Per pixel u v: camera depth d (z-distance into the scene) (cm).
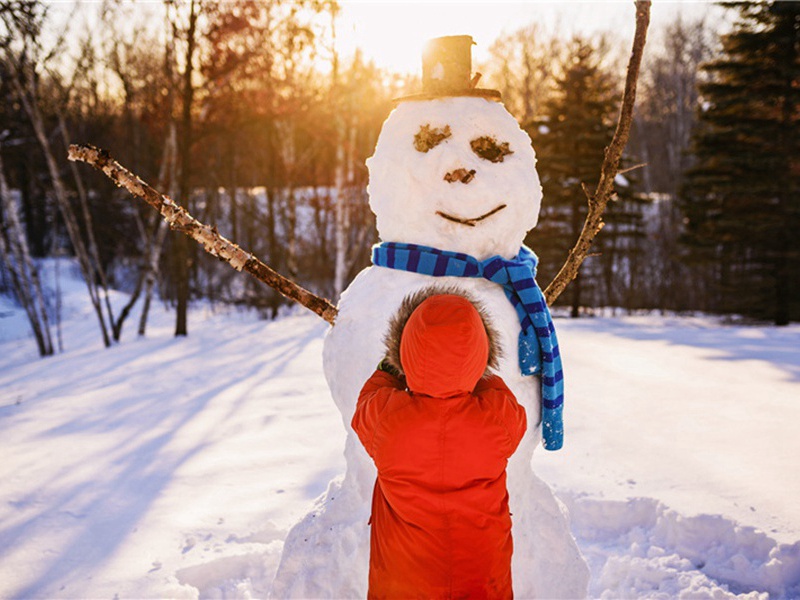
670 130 2848
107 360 1002
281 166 1978
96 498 373
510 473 232
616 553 307
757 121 1633
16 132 1866
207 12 1234
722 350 892
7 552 305
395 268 231
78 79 1323
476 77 241
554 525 244
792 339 1027
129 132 1889
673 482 355
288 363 859
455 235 225
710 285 2012
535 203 235
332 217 2283
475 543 171
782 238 1578
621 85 3108
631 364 777
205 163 1945
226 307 1908
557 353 240
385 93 1800
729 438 440
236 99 1402
